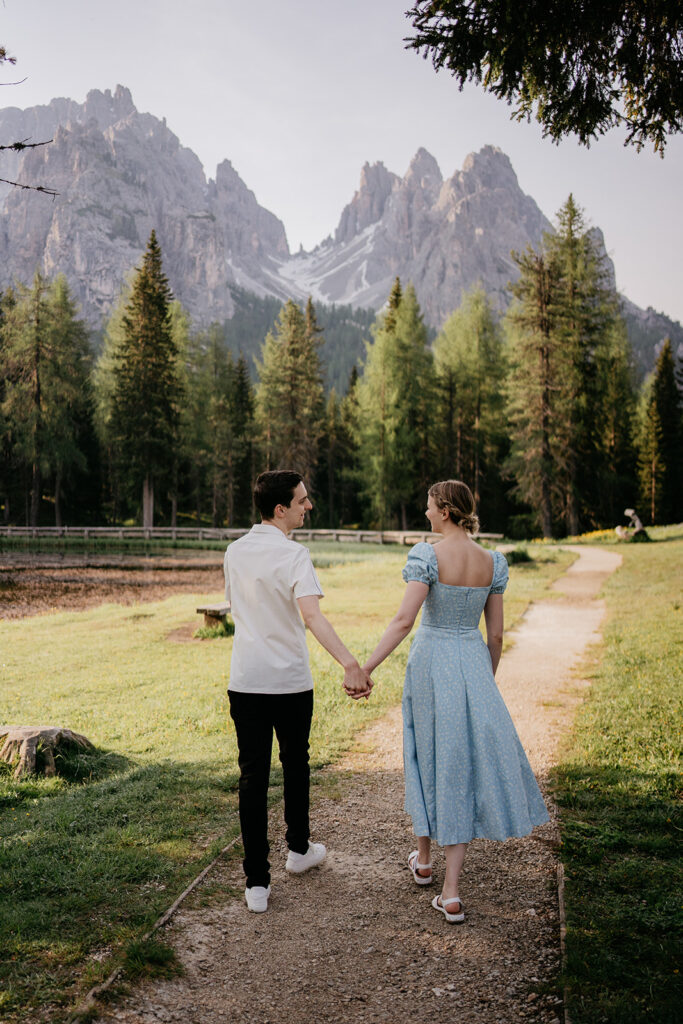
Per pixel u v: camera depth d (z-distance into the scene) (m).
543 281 35.06
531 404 35.12
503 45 4.59
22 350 44.56
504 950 2.69
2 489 50.91
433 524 3.22
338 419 66.69
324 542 37.97
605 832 3.66
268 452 54.19
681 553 21.58
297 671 3.15
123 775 4.84
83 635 11.91
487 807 2.90
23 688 8.10
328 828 3.92
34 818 4.07
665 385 55.09
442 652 3.06
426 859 3.22
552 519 39.59
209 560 30.66
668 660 7.70
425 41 4.55
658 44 4.73
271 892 3.18
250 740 3.10
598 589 15.38
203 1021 2.27
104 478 58.44
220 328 58.00
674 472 54.94
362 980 2.52
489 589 3.13
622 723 5.65
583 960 2.52
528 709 6.35
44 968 2.51
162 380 43.69
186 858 3.47
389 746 5.42
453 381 47.84
